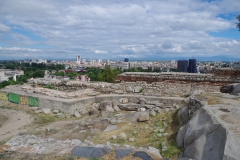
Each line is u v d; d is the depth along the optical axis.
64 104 11.89
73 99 12.62
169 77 13.52
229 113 6.13
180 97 12.45
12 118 11.24
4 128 9.70
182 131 6.39
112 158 5.38
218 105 6.84
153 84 13.77
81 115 11.72
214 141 4.77
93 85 15.04
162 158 5.50
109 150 5.86
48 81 17.56
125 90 14.16
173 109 9.77
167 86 13.45
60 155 5.55
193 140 5.55
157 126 8.30
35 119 10.99
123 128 8.64
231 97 8.37
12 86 17.86
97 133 8.27
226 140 4.40
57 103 12.18
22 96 13.97
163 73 13.83
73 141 6.98
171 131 7.49
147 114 9.29
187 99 8.71
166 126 8.08
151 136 7.46
